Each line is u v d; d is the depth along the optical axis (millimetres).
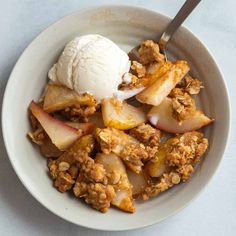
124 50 478
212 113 463
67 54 450
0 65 475
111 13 463
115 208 450
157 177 455
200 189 445
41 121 450
